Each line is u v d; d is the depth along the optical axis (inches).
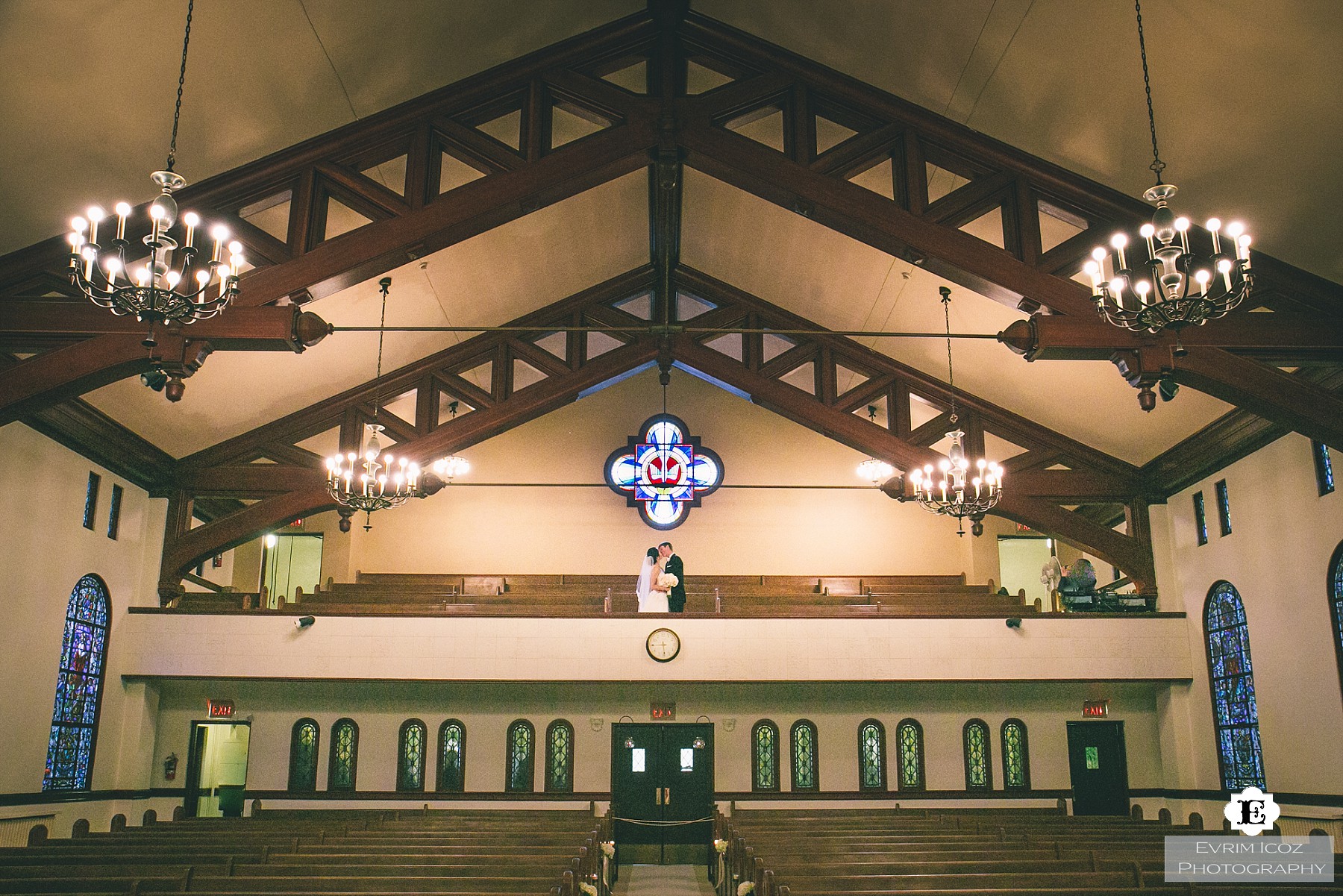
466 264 654.5
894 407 737.6
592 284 767.1
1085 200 482.9
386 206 490.0
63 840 466.9
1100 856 395.5
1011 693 752.3
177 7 389.7
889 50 484.4
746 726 745.6
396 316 668.7
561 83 524.7
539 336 778.8
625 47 535.2
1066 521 725.9
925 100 500.1
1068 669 696.4
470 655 690.8
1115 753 743.7
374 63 470.6
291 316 439.5
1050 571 760.3
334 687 740.7
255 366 642.8
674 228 730.8
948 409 738.8
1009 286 473.7
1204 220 460.8
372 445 623.8
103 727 660.7
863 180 568.7
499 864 392.5
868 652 696.4
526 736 740.0
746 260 721.0
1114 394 651.5
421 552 855.1
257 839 476.7
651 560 730.2
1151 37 397.4
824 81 517.3
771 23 511.2
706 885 644.7
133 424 641.6
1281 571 595.2
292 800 722.2
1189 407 628.1
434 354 739.4
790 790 736.3
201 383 633.0
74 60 389.1
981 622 702.5
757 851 419.2
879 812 652.7
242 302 459.5
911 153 505.0
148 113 427.8
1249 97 397.7
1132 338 438.3
